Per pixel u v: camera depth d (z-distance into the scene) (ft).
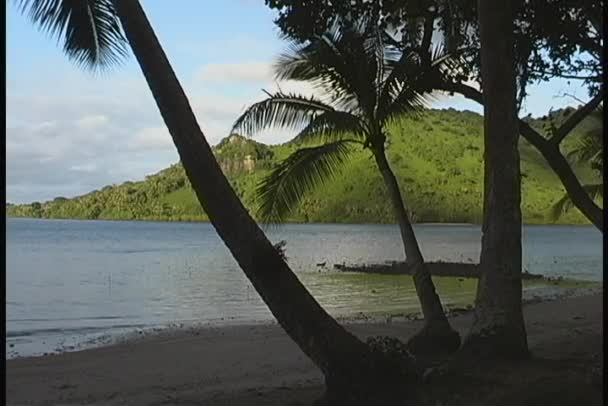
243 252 21.65
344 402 21.29
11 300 91.09
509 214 25.86
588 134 65.87
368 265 158.71
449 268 144.87
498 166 26.03
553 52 36.52
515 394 21.72
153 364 42.47
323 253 205.87
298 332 21.67
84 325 67.82
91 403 30.55
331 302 88.74
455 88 39.19
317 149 41.45
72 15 35.73
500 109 26.16
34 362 44.19
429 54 38.37
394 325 59.11
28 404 31.07
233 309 81.51
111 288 107.14
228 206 21.68
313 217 401.90
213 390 31.81
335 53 38.91
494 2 26.37
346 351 21.53
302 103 41.37
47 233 337.11
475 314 26.18
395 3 34.91
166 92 21.63
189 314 76.84
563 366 25.40
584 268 155.43
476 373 23.48
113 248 229.86
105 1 35.63
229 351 46.93
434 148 448.65
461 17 35.37
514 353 25.13
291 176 41.11
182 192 490.08
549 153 37.99
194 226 441.27
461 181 428.56
